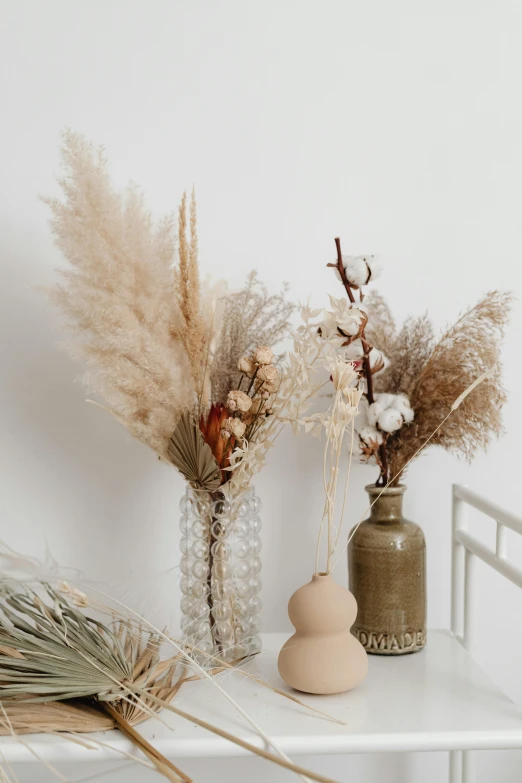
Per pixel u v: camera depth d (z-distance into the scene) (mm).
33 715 845
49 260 1245
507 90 1286
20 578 876
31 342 1249
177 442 991
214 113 1261
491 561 1081
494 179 1289
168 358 956
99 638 935
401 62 1276
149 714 880
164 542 1275
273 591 1294
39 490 1262
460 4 1278
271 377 955
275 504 1289
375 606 1074
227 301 1077
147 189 1258
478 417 1083
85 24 1244
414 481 1301
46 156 1243
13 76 1238
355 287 1063
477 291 1292
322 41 1268
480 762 1317
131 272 954
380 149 1278
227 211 1266
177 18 1253
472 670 1036
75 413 1261
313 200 1273
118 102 1251
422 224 1285
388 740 842
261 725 875
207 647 1025
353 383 1078
